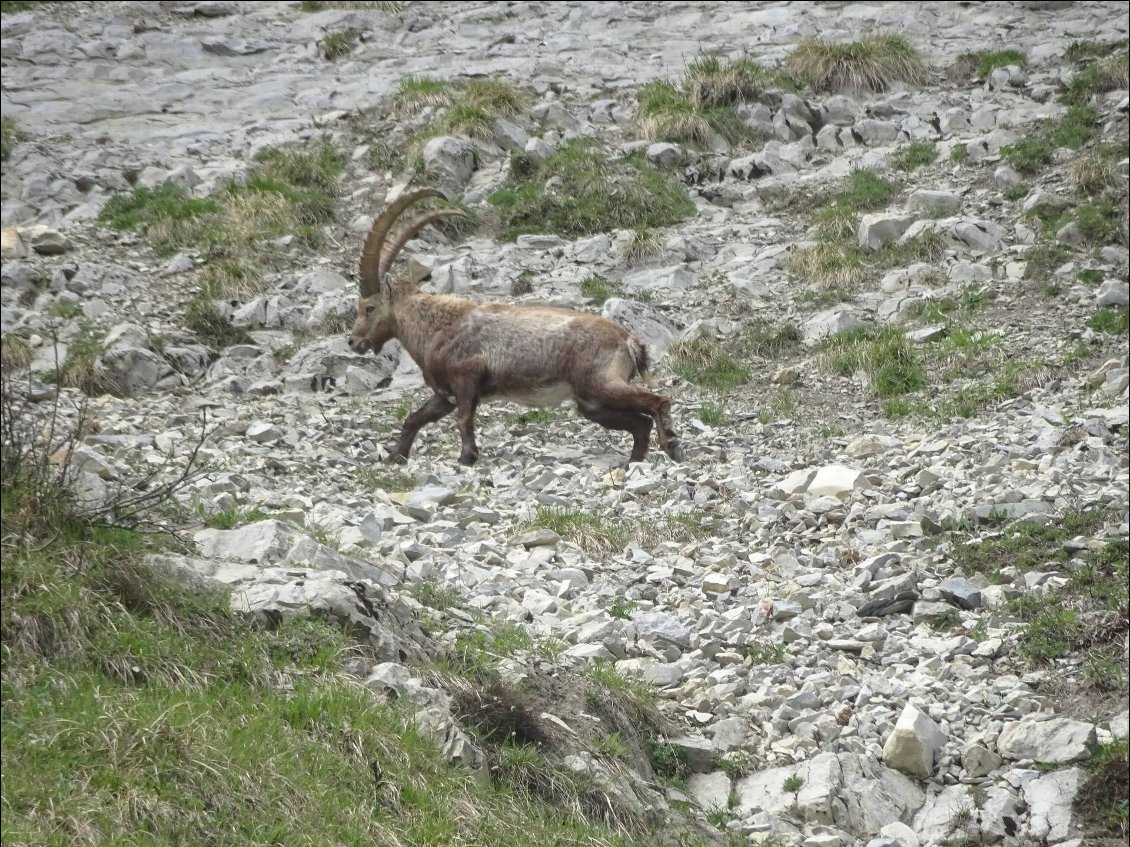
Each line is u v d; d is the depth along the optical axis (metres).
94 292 63.06
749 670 32.97
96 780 20.16
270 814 21.11
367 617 26.97
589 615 33.59
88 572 24.11
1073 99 74.50
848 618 35.59
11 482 24.73
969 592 36.12
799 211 69.44
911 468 44.78
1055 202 64.31
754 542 40.12
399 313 48.84
